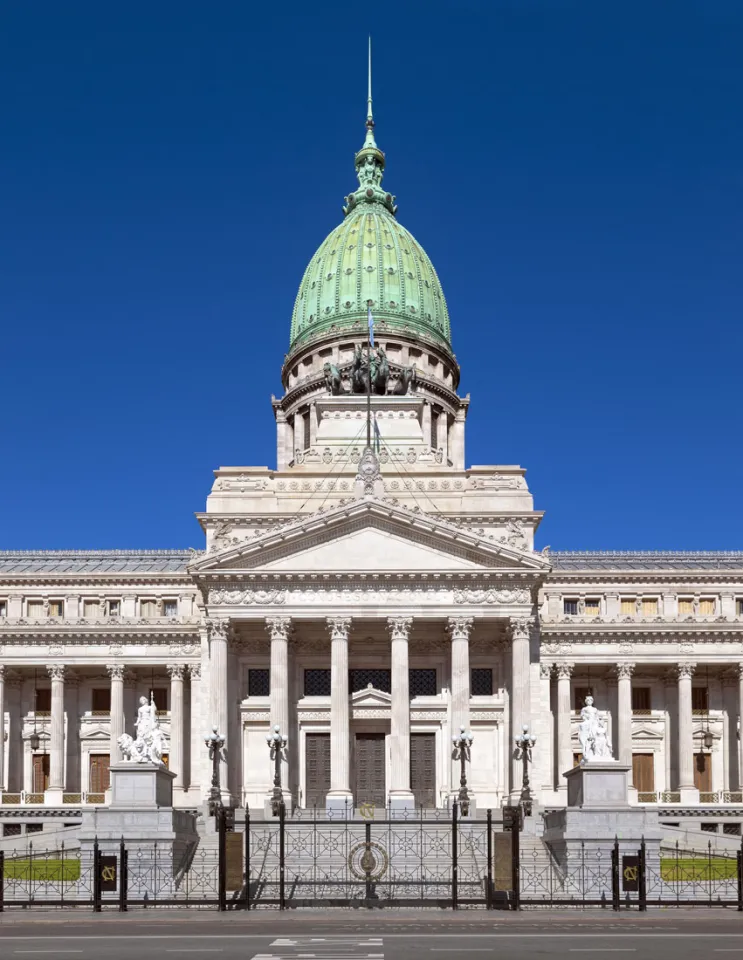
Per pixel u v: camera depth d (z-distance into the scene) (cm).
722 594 11369
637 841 6144
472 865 6462
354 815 8144
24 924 4638
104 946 3772
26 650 10775
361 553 9175
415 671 9575
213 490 10519
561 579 11462
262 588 9119
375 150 15688
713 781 10806
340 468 10781
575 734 10981
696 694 11038
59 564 12100
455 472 10562
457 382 14762
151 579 11450
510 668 9194
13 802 10325
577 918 4778
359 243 14475
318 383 13725
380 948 3678
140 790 6397
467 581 9131
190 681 10869
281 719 8906
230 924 4581
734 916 4916
